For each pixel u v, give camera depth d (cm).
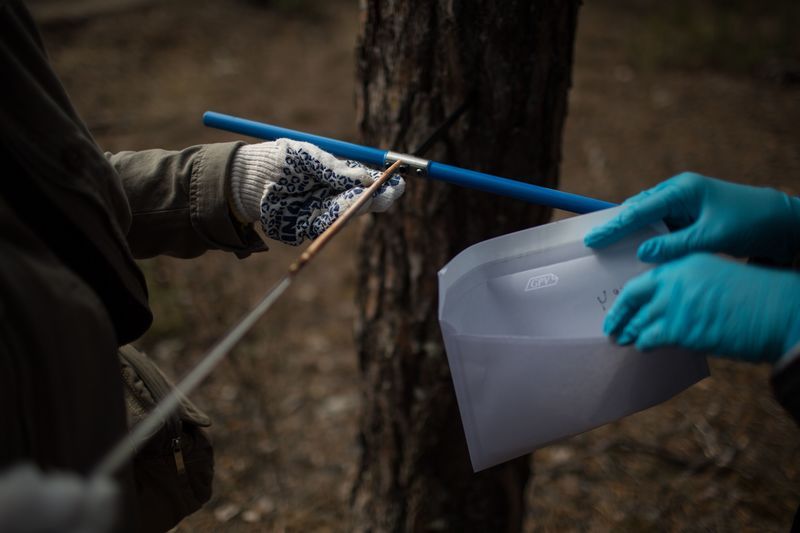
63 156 83
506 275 101
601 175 450
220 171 110
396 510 192
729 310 87
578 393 100
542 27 136
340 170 105
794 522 107
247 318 76
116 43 586
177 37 615
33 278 73
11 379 69
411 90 143
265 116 501
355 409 271
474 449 102
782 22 689
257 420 262
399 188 105
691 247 96
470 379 99
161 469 115
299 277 352
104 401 82
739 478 234
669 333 90
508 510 189
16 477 52
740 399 270
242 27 657
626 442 252
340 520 222
